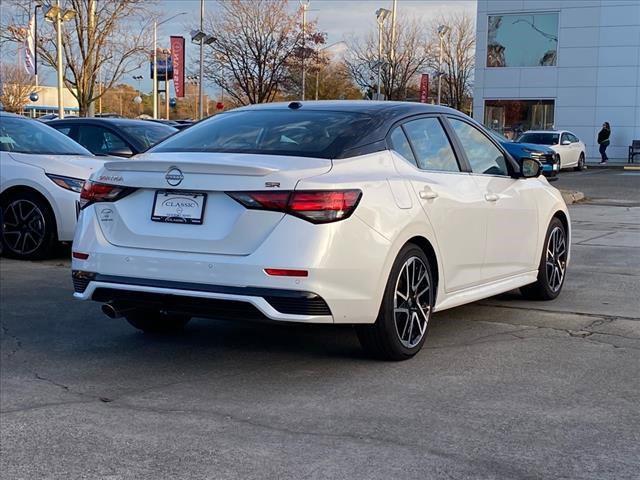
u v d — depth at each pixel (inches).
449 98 2132.1
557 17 1449.3
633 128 1424.7
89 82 1077.8
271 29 1232.8
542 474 140.2
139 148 450.6
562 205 287.4
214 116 235.3
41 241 359.3
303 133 204.8
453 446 152.2
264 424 164.2
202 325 249.0
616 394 181.8
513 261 255.4
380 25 1803.6
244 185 181.0
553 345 223.5
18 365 207.3
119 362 209.9
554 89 1466.5
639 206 671.1
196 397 181.8
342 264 180.1
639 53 1403.8
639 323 249.4
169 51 1628.9
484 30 1503.4
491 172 250.7
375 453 149.2
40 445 154.9
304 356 213.3
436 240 211.6
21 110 1951.3
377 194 190.9
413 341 208.2
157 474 141.5
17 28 1100.5
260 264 176.7
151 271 188.4
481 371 199.2
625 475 139.9
